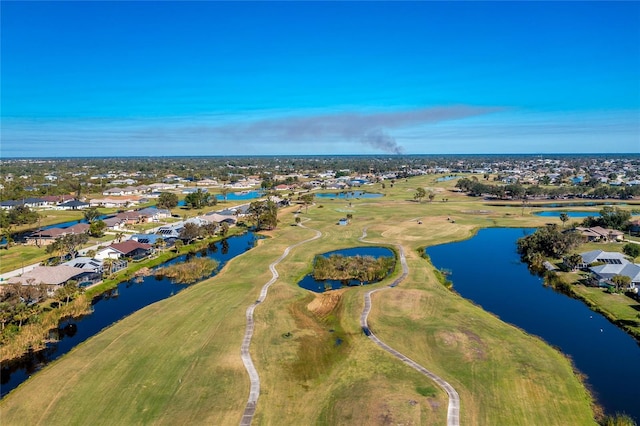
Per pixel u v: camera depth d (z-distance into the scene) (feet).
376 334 202.90
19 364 179.42
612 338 203.31
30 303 235.81
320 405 147.43
